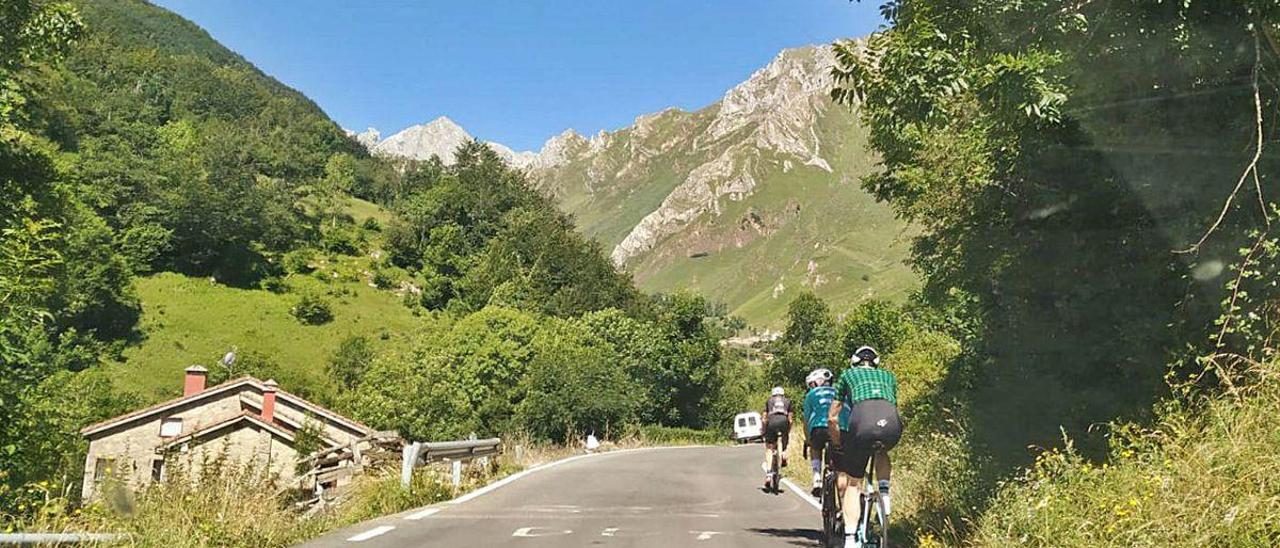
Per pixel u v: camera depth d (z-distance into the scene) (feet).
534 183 462.19
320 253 424.87
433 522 32.99
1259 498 17.17
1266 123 25.03
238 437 108.88
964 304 40.91
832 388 27.81
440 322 345.51
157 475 29.89
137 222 358.23
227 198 377.50
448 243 411.13
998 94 25.53
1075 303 29.01
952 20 25.67
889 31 26.37
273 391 128.06
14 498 28.63
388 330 339.77
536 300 316.19
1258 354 23.70
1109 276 28.17
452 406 171.42
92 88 463.42
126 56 601.62
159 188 375.86
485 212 433.07
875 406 22.52
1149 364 26.48
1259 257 23.59
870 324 169.68
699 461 89.56
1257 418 20.25
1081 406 28.89
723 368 308.81
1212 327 24.97
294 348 311.88
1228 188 25.53
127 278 297.53
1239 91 25.45
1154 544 17.60
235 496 28.19
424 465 43.34
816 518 36.37
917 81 25.17
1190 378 23.99
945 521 26.50
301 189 488.85
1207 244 25.58
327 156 613.52
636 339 255.29
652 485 53.83
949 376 43.80
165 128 486.79
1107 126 27.32
